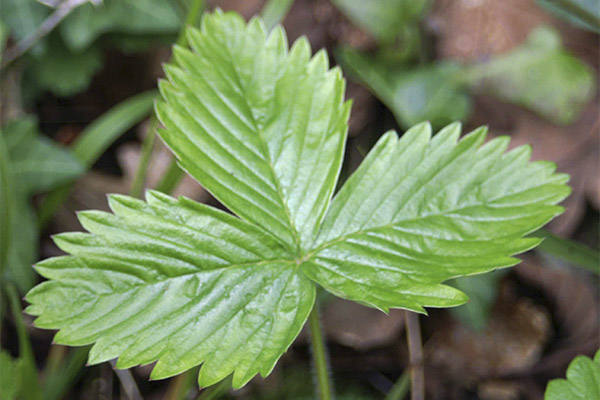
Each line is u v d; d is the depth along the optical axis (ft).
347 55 1.09
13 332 1.06
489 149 0.81
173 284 0.77
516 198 0.80
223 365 0.75
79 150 1.02
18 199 1.01
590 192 1.10
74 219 1.09
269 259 0.79
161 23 1.07
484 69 1.13
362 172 0.81
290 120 0.82
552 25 1.14
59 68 1.09
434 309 1.11
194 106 0.81
